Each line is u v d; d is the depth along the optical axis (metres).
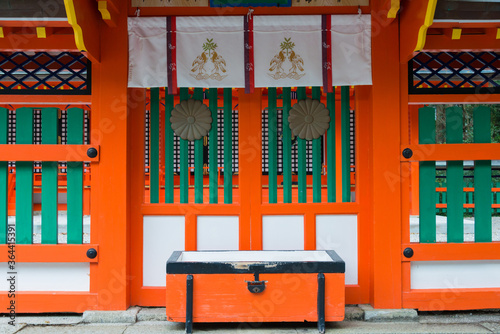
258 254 3.63
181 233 3.83
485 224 3.78
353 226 3.85
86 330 3.37
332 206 3.83
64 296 3.65
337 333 3.28
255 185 3.83
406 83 3.76
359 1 3.73
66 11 3.00
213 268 3.28
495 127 11.90
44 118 3.70
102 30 3.67
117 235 3.66
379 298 3.68
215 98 3.92
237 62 3.66
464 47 3.71
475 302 3.71
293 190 7.81
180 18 3.67
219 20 3.67
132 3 3.73
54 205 3.72
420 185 3.79
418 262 3.77
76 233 3.72
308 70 3.65
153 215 3.82
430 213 3.78
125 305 3.65
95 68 3.72
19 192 3.70
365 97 3.86
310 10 3.71
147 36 3.68
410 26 3.48
